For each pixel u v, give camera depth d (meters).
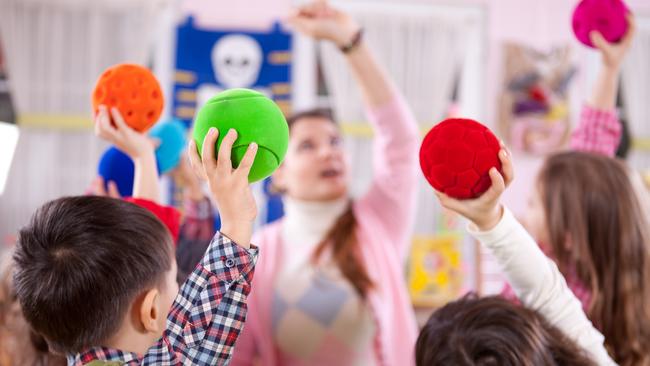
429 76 3.43
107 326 0.65
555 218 1.03
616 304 0.99
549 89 3.51
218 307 0.61
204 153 0.60
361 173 3.36
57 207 0.70
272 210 2.88
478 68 3.46
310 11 1.28
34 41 3.10
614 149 1.16
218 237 0.61
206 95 3.14
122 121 0.82
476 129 0.63
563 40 3.54
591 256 1.00
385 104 1.39
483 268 3.12
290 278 1.35
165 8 3.21
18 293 0.68
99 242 0.66
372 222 1.46
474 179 0.63
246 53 3.18
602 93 1.13
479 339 0.70
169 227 0.84
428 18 3.42
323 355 1.29
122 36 3.17
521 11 3.52
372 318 1.32
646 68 3.64
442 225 3.37
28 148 3.11
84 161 3.16
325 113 1.55
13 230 3.08
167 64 3.22
